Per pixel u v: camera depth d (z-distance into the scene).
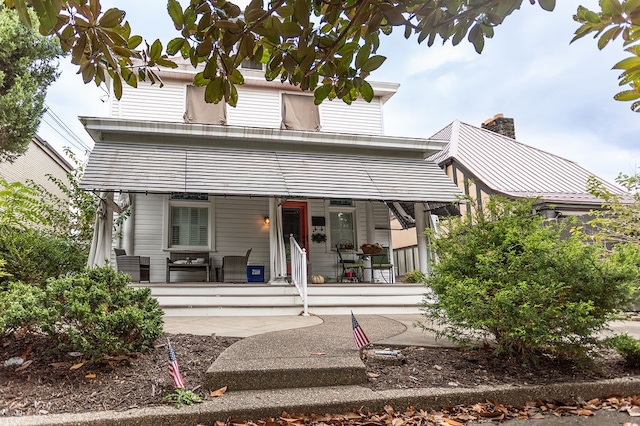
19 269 6.64
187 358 3.82
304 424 2.78
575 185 13.31
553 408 3.24
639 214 7.65
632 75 2.13
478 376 3.58
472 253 4.24
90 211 9.88
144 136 9.04
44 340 3.94
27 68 7.73
